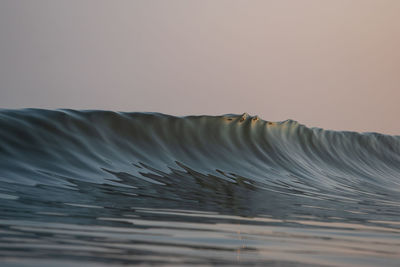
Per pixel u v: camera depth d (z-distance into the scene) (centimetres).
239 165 3703
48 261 1033
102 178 2648
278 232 1543
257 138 4072
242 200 2414
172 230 1455
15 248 1121
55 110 3266
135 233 1373
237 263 1113
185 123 3756
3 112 3066
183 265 1073
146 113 3612
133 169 3042
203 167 3481
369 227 1775
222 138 3869
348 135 4962
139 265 1052
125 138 3400
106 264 1041
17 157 2692
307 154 4394
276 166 3897
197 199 2302
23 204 1734
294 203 2448
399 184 4222
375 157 4991
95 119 3353
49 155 2836
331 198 2828
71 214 1614
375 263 1190
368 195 3188
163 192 2438
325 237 1502
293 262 1154
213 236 1402
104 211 1731
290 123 4453
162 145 3528
